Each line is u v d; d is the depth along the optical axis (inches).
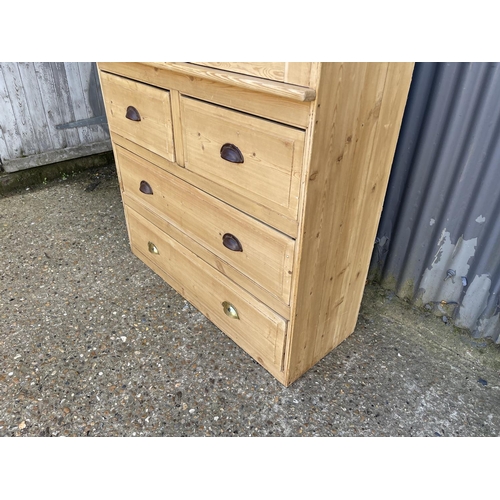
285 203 43.9
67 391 58.2
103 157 127.6
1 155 107.3
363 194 50.9
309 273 49.2
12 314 71.2
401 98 47.4
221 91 45.7
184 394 58.2
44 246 90.0
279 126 40.6
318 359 63.4
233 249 54.4
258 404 57.1
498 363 64.1
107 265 84.5
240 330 63.0
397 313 73.2
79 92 113.5
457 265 65.7
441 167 61.4
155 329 68.8
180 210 63.6
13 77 101.5
